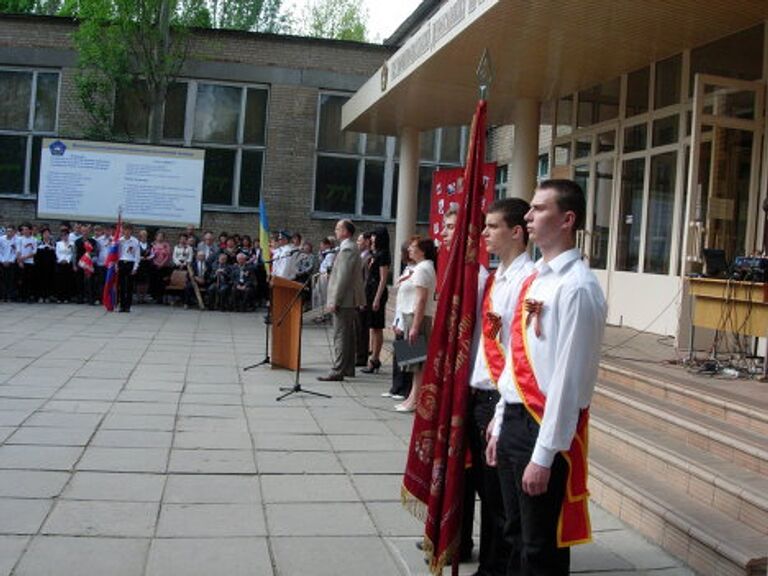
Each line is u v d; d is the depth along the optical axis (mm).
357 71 19812
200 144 19625
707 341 7574
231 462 5574
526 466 3006
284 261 14031
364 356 10156
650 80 9828
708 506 4352
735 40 8430
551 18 8047
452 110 13453
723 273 6973
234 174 19734
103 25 17906
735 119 7918
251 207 19797
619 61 9672
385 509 4781
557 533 2967
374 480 5340
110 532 4184
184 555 3945
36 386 7730
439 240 13320
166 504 4660
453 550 3574
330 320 14773
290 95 19625
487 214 3682
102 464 5344
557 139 12148
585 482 3020
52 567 3709
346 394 8273
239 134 19672
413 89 11859
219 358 10211
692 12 7727
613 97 10719
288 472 5426
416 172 15742
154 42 18219
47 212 17250
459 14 8672
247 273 16625
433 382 3721
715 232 7887
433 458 3695
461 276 3643
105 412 6840
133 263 15227
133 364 9328
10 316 13484
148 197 17469
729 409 5238
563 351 2840
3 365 8766
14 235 16188
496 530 3699
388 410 7559
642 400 5840
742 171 7980
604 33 8516
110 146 17359
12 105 19406
